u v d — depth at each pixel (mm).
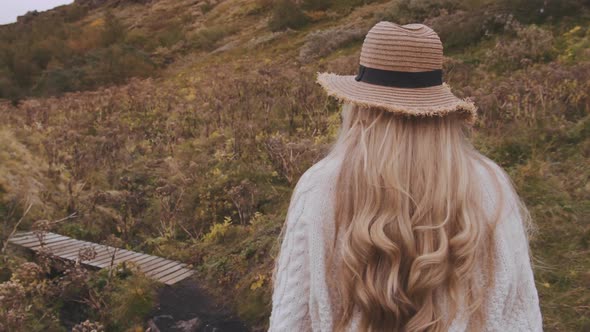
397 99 984
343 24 18219
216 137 8797
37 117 11227
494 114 6707
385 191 945
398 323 938
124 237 6699
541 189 4926
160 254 6086
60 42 27609
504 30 10531
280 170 7117
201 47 25797
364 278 938
